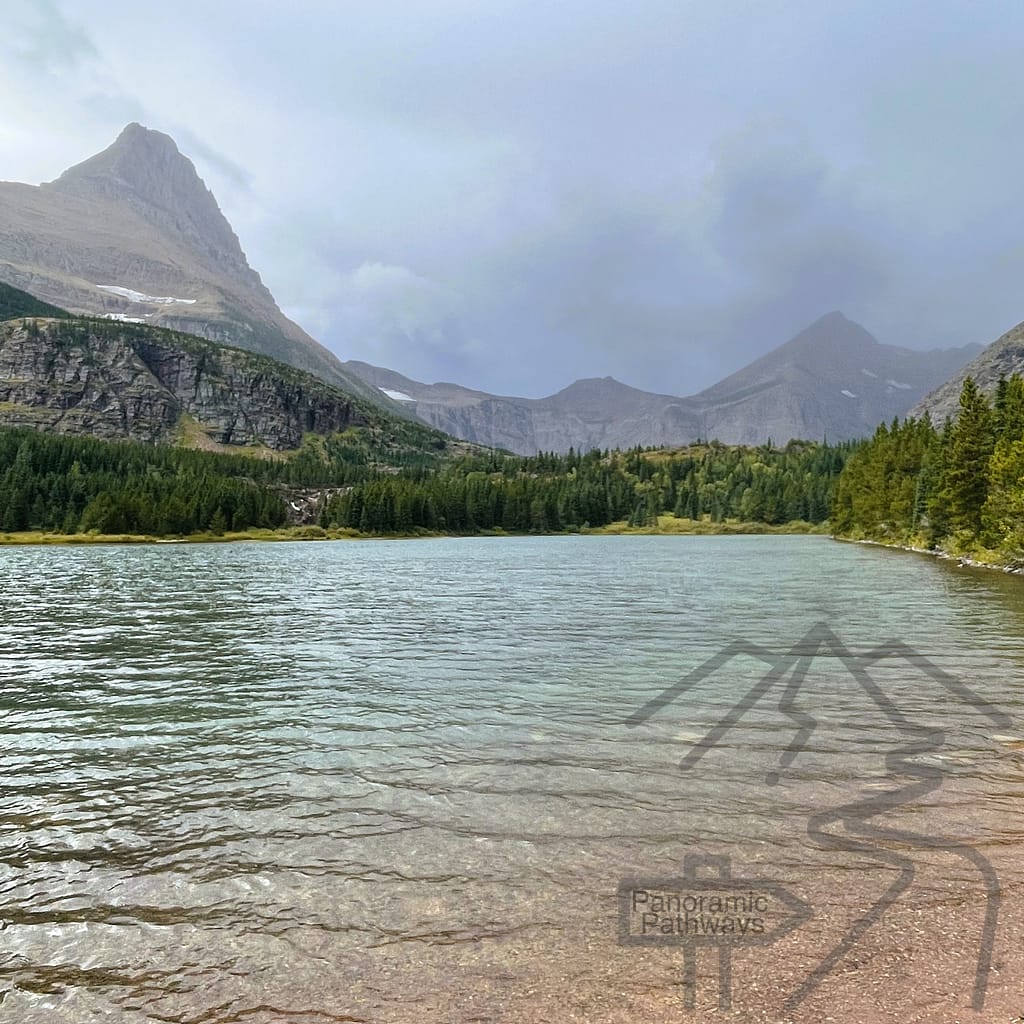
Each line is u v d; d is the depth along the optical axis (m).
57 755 16.61
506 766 15.39
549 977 8.05
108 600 52.03
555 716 19.50
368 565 96.69
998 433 85.94
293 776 15.02
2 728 18.88
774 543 173.62
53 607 47.62
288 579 72.12
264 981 8.11
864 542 157.38
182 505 195.62
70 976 8.28
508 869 10.66
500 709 20.36
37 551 138.12
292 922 9.34
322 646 31.81
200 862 11.09
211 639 34.06
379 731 18.30
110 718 19.84
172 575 77.56
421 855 11.19
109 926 9.33
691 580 66.81
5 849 11.63
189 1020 7.47
